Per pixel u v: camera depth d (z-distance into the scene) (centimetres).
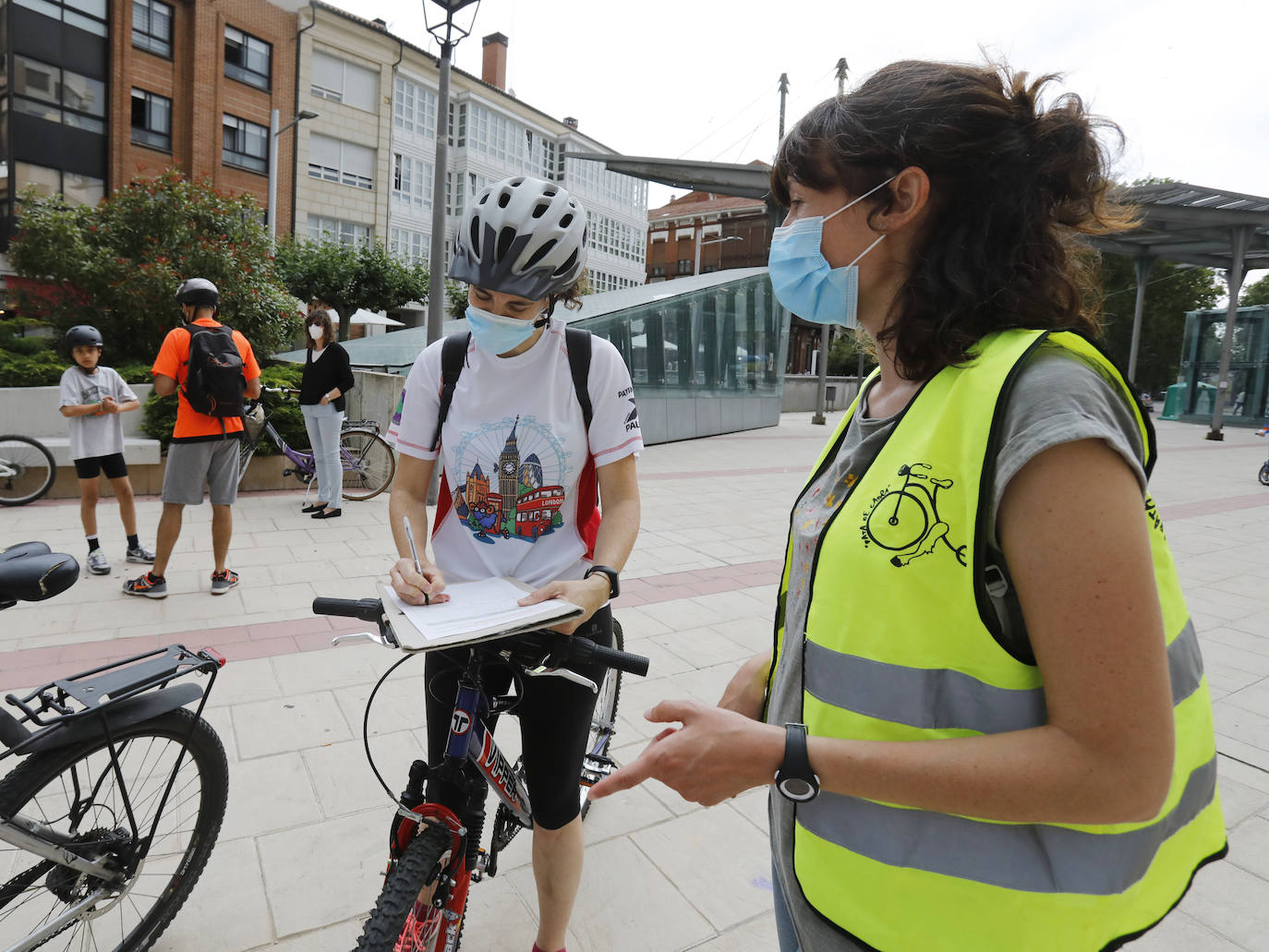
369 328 2516
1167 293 3391
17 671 349
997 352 81
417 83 2834
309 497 770
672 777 86
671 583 534
